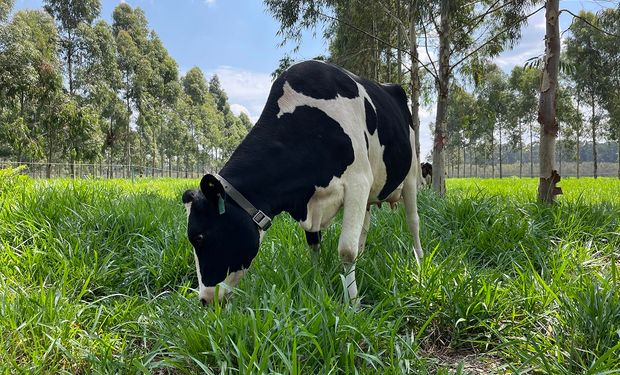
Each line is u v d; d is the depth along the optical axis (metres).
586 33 25.98
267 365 1.99
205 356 2.15
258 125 2.81
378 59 13.99
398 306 2.64
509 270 3.63
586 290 2.68
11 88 24.17
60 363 2.34
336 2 11.27
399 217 4.91
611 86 27.53
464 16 9.91
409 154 3.75
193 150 57.44
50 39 31.92
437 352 2.61
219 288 2.51
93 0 36.91
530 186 14.63
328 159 2.82
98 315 2.64
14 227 4.14
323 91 2.93
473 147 53.16
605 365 2.01
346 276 2.87
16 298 2.77
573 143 33.97
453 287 2.89
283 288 2.85
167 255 3.86
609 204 5.77
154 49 50.50
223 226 2.49
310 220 2.88
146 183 14.66
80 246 3.91
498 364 2.43
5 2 24.88
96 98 34.25
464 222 4.86
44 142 27.30
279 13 10.86
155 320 2.67
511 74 36.50
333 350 2.08
